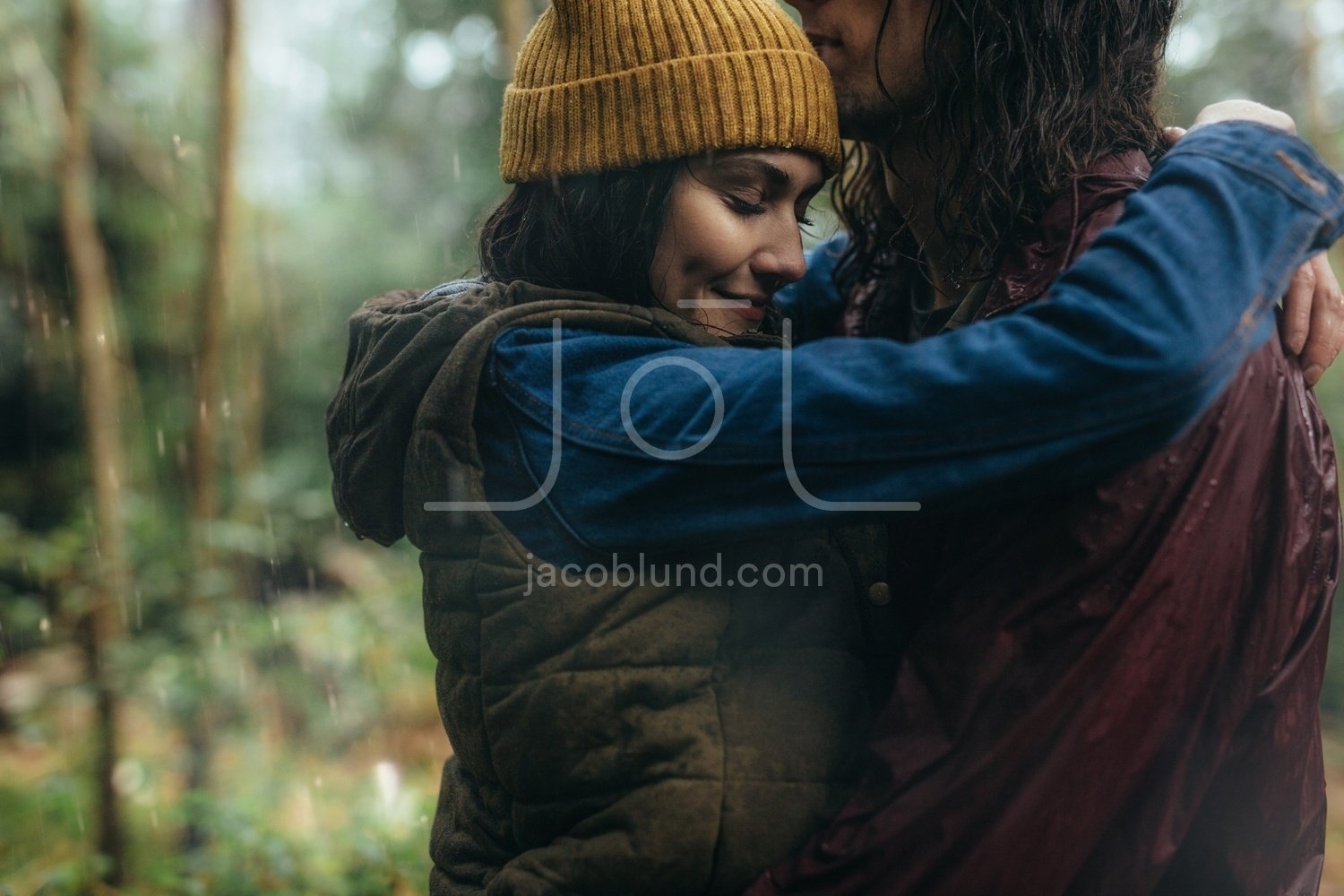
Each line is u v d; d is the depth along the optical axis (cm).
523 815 90
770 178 99
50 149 595
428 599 98
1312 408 94
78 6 532
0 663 443
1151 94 105
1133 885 83
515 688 88
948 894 81
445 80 777
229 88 575
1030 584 83
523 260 107
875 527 98
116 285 748
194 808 310
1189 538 82
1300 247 80
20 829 367
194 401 580
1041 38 97
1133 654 81
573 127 99
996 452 76
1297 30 696
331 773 477
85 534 447
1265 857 93
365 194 902
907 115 109
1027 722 81
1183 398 73
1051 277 92
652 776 84
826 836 83
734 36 97
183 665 427
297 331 875
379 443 99
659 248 101
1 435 759
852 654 93
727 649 90
